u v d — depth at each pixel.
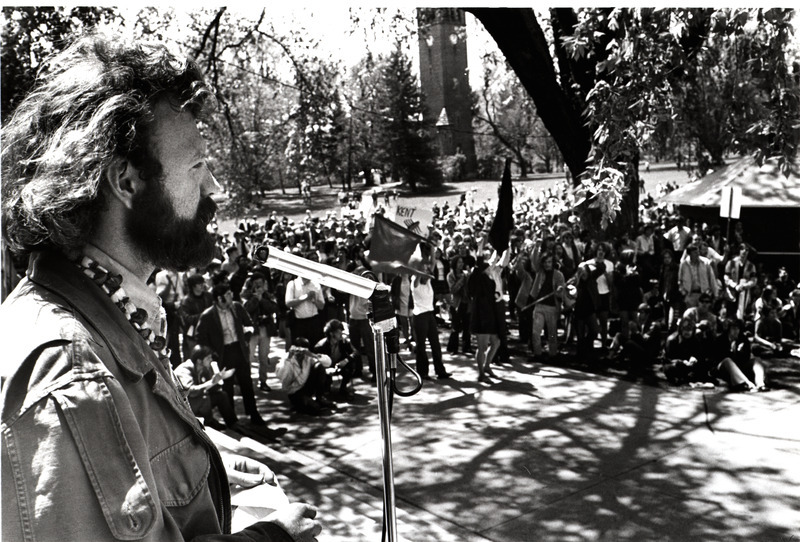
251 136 25.64
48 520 0.87
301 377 10.46
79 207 1.06
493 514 6.98
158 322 1.25
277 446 9.06
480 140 70.75
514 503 7.20
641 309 13.20
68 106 1.07
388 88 55.66
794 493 7.21
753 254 17.30
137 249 1.14
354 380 12.18
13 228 1.10
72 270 1.09
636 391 11.02
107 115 1.04
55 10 12.72
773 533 6.41
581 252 16.69
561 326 16.61
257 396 11.55
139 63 1.10
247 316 10.00
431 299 12.21
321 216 52.88
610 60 8.68
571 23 14.32
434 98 56.53
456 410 10.38
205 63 16.70
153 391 1.11
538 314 13.21
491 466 8.18
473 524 6.79
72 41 1.19
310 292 11.70
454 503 7.25
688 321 11.35
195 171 1.14
